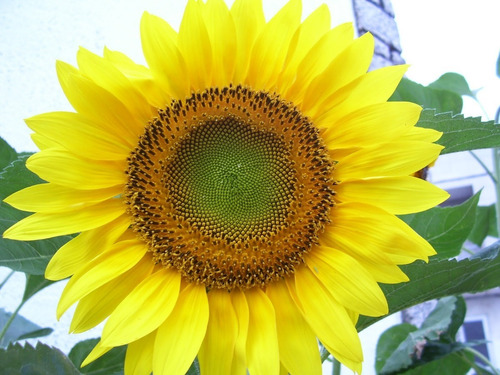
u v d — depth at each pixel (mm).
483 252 273
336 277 241
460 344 351
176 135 270
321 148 263
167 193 267
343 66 259
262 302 248
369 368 571
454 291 270
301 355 234
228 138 277
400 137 252
